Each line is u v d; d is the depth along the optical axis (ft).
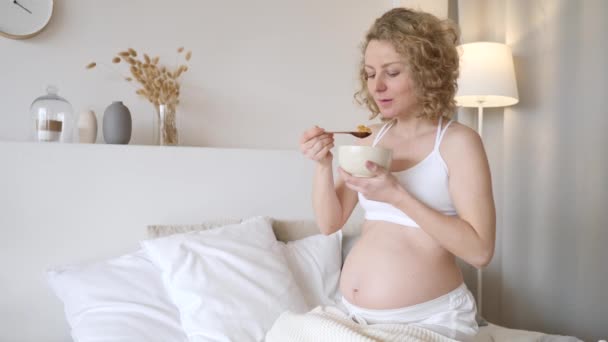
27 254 5.85
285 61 7.98
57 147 5.98
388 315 3.33
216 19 7.54
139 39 7.07
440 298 3.36
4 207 5.76
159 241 5.45
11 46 6.41
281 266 5.77
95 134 6.48
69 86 6.70
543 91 7.86
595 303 7.25
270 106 7.88
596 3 7.23
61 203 5.99
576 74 7.47
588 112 7.33
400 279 3.34
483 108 8.84
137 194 6.35
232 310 5.07
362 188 3.20
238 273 5.37
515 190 8.21
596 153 7.25
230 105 7.63
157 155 6.46
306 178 7.34
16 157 5.81
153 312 5.12
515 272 8.19
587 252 7.34
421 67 3.46
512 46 8.27
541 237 7.86
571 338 5.33
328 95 8.27
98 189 6.16
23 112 6.47
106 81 6.88
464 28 8.56
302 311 5.46
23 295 5.82
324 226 4.02
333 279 6.32
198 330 4.91
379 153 3.14
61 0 6.65
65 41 6.68
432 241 3.43
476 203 3.27
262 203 7.07
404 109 3.58
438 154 3.44
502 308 8.32
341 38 8.36
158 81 6.77
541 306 7.86
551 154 7.75
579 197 7.43
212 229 5.90
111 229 6.21
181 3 7.32
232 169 6.89
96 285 5.30
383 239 3.55
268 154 7.11
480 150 3.39
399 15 3.65
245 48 7.73
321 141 3.71
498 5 8.53
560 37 7.65
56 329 5.92
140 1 7.08
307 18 8.13
